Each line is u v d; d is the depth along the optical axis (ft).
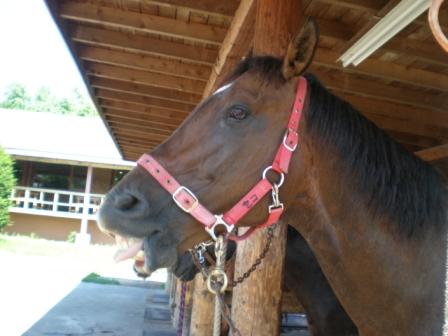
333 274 5.81
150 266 5.12
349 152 5.59
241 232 8.41
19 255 47.09
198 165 5.38
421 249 5.46
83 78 19.39
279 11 8.48
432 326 5.32
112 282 35.73
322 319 10.40
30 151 62.80
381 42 8.65
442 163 15.74
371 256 5.50
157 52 16.03
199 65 17.69
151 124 28.27
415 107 19.11
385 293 5.48
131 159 43.47
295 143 5.43
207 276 5.77
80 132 77.15
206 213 5.30
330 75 16.92
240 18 10.97
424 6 7.00
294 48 5.36
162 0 12.58
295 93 5.57
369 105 18.99
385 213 5.48
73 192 65.05
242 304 8.23
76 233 64.80
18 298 26.58
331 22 12.96
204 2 12.64
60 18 14.20
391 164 5.64
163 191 5.34
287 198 5.57
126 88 20.85
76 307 25.32
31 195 70.33
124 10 14.15
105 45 16.06
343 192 5.59
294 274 10.77
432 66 14.99
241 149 5.37
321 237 5.79
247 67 5.84
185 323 17.57
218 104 5.53
